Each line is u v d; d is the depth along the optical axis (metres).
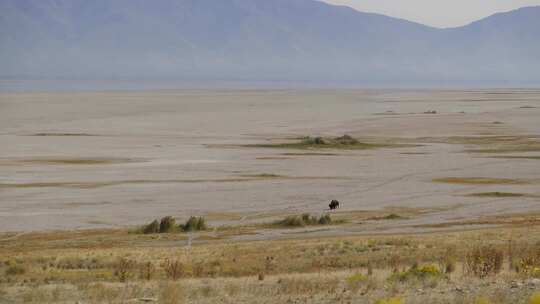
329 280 26.41
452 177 79.00
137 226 52.50
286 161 92.25
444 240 41.38
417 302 19.38
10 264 34.91
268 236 47.78
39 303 22.91
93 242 45.62
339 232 48.91
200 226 51.47
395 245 40.12
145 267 33.62
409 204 62.56
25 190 68.56
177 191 68.56
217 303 21.27
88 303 22.50
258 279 28.70
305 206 61.72
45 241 46.34
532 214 57.03
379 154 100.88
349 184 73.94
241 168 85.19
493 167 87.06
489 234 43.84
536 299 17.94
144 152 100.88
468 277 25.83
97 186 71.31
